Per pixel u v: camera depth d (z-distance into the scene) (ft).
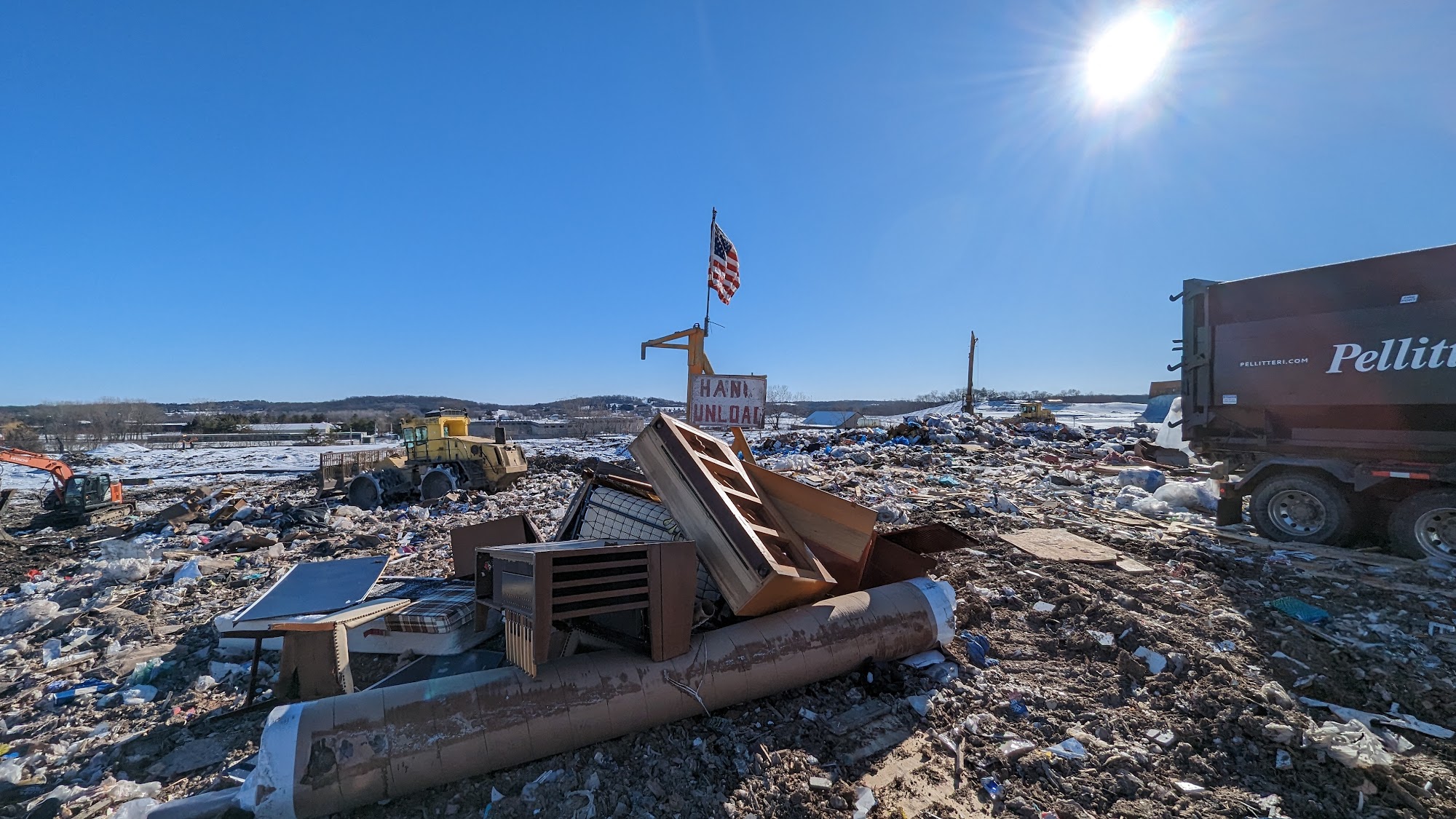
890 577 15.66
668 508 13.29
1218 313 26.23
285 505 39.50
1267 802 9.51
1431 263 21.11
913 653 13.51
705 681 10.82
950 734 11.21
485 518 33.60
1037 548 22.17
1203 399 26.68
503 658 13.05
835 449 57.88
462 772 9.19
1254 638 14.70
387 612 13.44
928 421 77.66
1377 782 9.91
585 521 15.23
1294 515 23.98
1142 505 30.58
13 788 10.22
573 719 9.78
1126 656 13.53
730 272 32.78
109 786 9.98
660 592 10.72
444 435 48.78
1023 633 15.81
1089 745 10.93
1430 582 18.66
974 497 33.47
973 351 108.78
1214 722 11.41
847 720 11.51
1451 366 20.70
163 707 12.86
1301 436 24.18
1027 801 9.55
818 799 9.50
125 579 22.56
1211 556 21.38
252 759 10.68
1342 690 12.71
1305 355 23.79
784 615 12.34
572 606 10.02
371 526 32.42
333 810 8.59
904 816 9.23
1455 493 20.26
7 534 38.40
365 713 9.00
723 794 9.53
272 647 14.99
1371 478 21.80
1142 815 9.27
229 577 22.56
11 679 14.56
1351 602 17.24
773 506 15.42
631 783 9.71
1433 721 11.71
